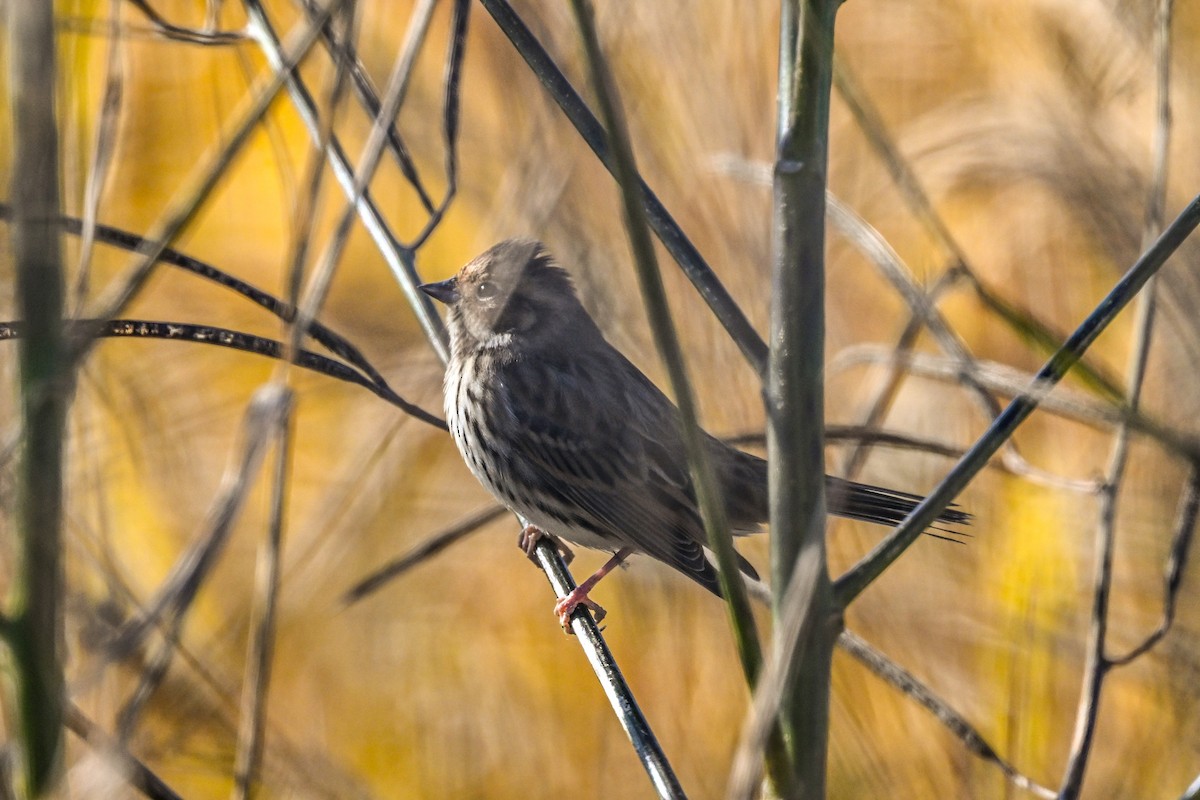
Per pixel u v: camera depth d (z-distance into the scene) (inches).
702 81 408.5
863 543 439.8
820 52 183.0
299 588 461.7
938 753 409.7
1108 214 445.1
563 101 223.0
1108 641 426.9
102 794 170.2
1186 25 473.4
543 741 471.2
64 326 162.2
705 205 395.2
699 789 435.2
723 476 377.4
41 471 161.8
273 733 346.0
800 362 184.9
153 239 169.8
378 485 468.8
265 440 175.0
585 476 385.7
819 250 184.7
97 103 371.2
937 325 329.4
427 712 471.2
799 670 187.9
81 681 165.6
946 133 474.3
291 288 180.7
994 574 438.0
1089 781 412.5
